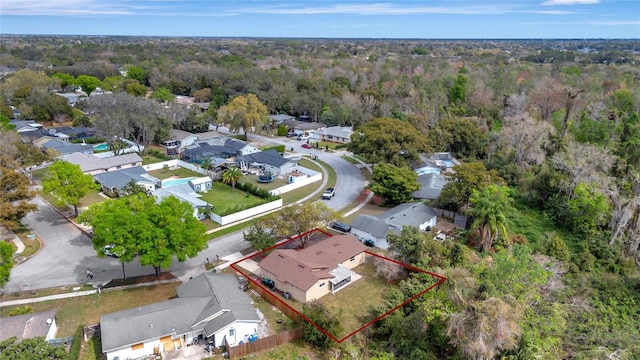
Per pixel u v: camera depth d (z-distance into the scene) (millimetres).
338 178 74750
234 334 33031
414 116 93875
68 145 81750
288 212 46594
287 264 40969
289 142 99000
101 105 91062
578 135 82375
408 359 31047
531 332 28625
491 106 108875
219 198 63812
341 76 146125
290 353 32719
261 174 75062
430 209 56250
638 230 46969
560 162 59562
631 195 52562
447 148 83875
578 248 49406
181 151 84062
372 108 110938
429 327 31562
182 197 57719
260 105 99750
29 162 66562
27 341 27797
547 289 35000
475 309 26953
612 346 30609
